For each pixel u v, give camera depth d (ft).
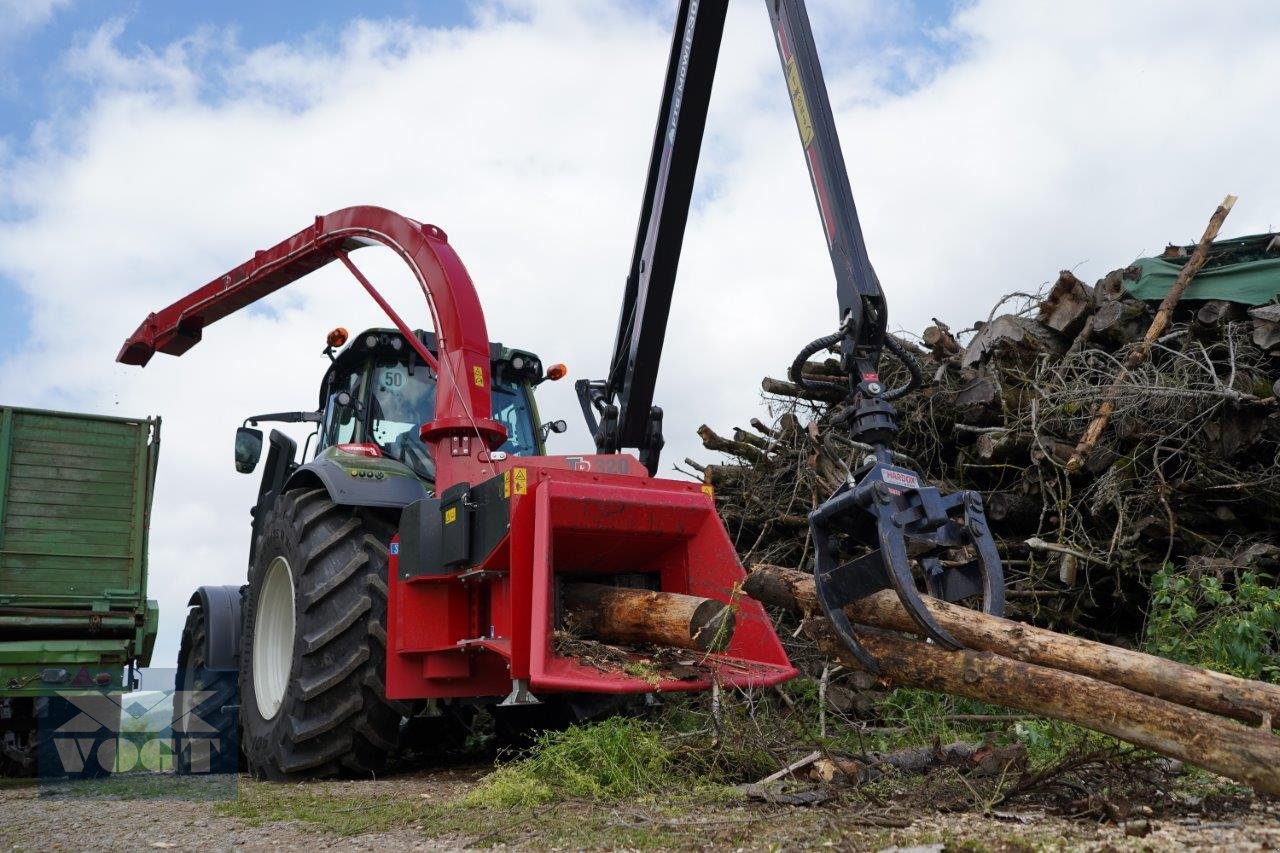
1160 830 7.14
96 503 23.70
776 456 19.16
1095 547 15.23
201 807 11.00
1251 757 7.09
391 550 13.70
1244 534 15.11
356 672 13.67
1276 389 14.06
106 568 23.54
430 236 16.10
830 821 7.95
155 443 24.61
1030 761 10.27
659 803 9.50
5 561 22.53
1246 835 6.78
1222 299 15.43
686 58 15.44
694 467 20.20
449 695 13.47
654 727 11.70
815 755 10.10
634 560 13.29
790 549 18.24
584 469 13.80
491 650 12.28
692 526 12.78
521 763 11.50
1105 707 7.91
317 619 13.91
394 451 16.85
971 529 9.43
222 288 21.09
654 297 16.25
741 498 19.17
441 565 12.80
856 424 10.48
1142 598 15.62
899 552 8.82
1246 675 12.12
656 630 11.76
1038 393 15.98
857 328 10.73
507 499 11.72
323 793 12.07
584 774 10.50
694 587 12.67
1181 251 16.33
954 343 18.58
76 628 23.03
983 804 8.38
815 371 19.24
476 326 14.98
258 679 15.51
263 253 20.08
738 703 11.98
